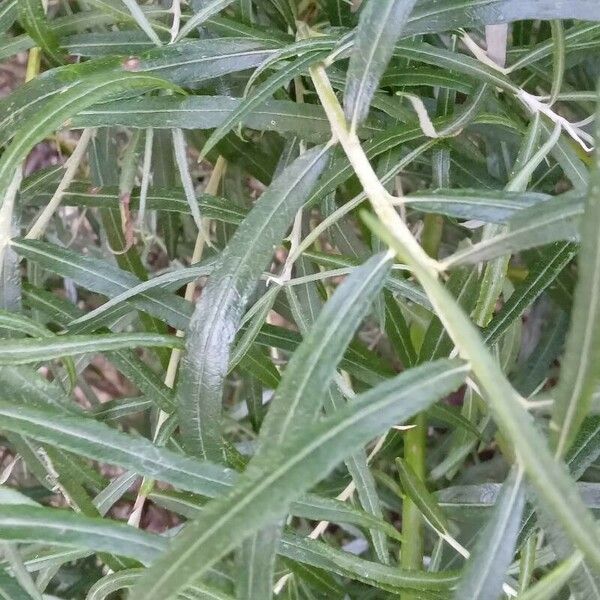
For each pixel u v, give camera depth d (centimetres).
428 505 39
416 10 31
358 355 38
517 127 35
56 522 25
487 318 36
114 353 35
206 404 30
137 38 36
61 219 62
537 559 38
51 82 32
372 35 28
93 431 27
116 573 31
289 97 42
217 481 27
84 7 45
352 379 53
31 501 27
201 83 36
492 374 20
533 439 21
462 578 25
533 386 50
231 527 22
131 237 38
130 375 35
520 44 42
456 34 37
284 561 39
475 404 47
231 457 35
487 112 37
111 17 37
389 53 28
